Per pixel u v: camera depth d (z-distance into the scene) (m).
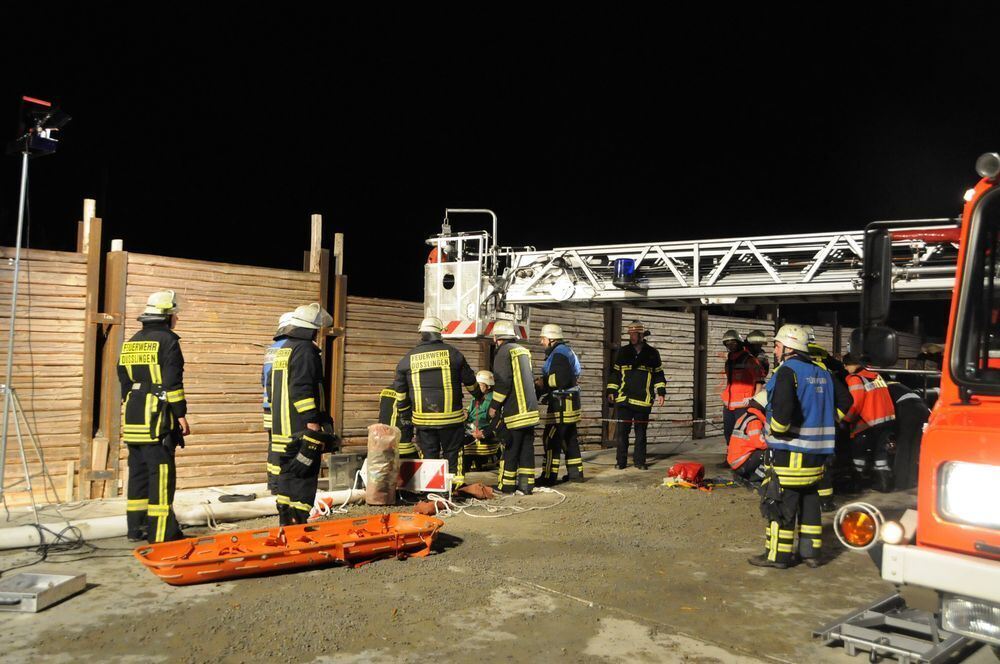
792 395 5.57
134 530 6.03
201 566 4.91
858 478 9.14
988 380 3.77
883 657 4.07
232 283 8.39
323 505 7.20
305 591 4.92
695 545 6.41
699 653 4.08
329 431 6.23
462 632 4.28
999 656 3.97
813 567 5.80
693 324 14.13
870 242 4.42
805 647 4.20
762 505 5.88
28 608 4.43
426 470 7.73
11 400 6.95
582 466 9.88
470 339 9.70
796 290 7.73
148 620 4.34
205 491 7.92
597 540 6.48
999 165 3.81
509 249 9.57
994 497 3.41
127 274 7.65
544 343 9.54
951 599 3.47
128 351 5.94
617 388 10.61
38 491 7.12
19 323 7.08
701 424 14.11
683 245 8.35
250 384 8.48
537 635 4.27
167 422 5.83
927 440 3.64
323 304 9.06
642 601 4.91
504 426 8.55
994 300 3.88
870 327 4.41
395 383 8.05
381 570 5.44
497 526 6.94
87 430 7.36
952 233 4.32
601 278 9.15
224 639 4.09
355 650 3.99
